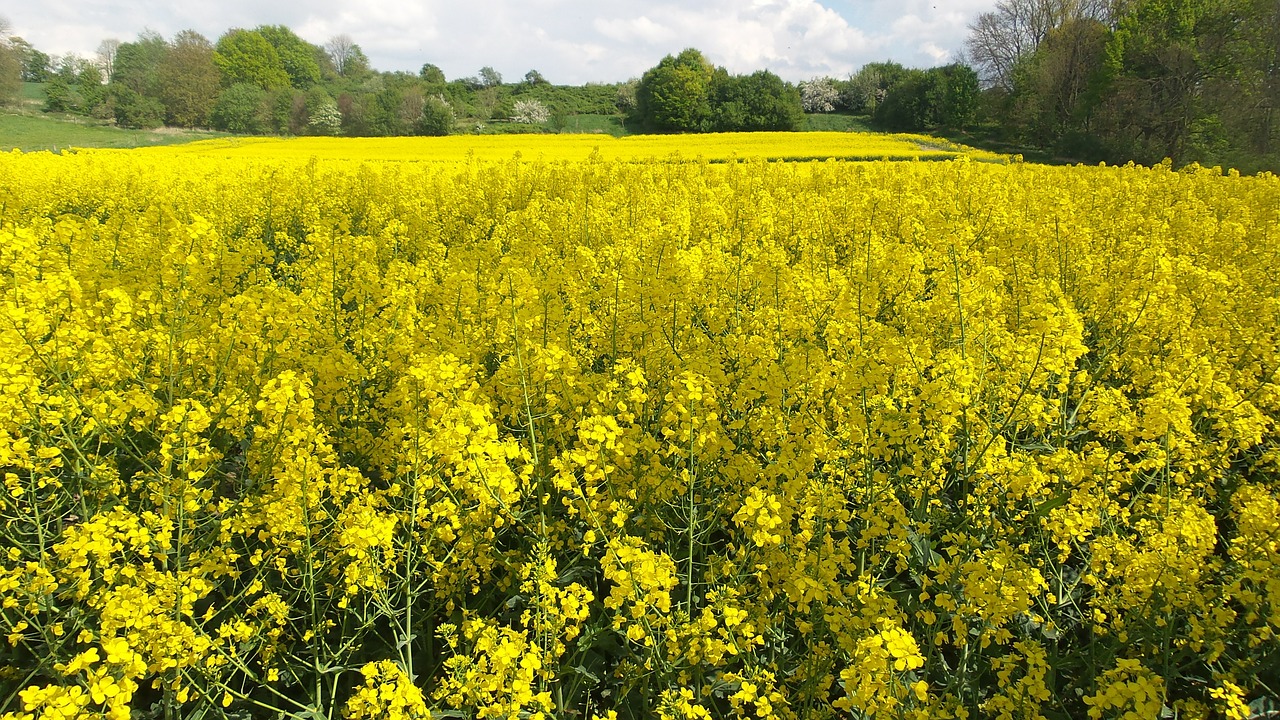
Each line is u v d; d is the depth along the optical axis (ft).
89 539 8.87
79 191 45.78
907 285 20.33
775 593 9.99
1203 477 13.51
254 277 22.54
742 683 9.14
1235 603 10.85
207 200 40.50
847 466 11.45
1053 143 147.23
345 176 48.57
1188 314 17.24
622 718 10.34
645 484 11.86
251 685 10.85
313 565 10.81
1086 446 13.80
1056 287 18.67
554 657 9.18
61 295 13.91
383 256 27.73
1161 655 10.13
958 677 9.64
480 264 21.09
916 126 210.18
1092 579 10.58
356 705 7.78
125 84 231.30
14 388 10.66
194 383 15.14
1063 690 10.79
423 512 10.55
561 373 13.55
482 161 67.67
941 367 12.67
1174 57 130.21
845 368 12.71
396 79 337.11
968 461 11.96
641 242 23.80
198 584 9.11
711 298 19.36
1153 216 36.70
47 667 10.16
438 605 11.49
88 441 12.07
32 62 295.28
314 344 16.85
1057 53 154.81
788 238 31.78
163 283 17.56
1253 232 31.01
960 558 9.85
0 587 9.31
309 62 328.90
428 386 10.98
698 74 226.38
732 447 11.43
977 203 37.47
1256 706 9.52
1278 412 15.96
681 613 9.30
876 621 8.20
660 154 85.66
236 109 229.25
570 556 12.27
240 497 12.32
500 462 10.21
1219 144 123.44
